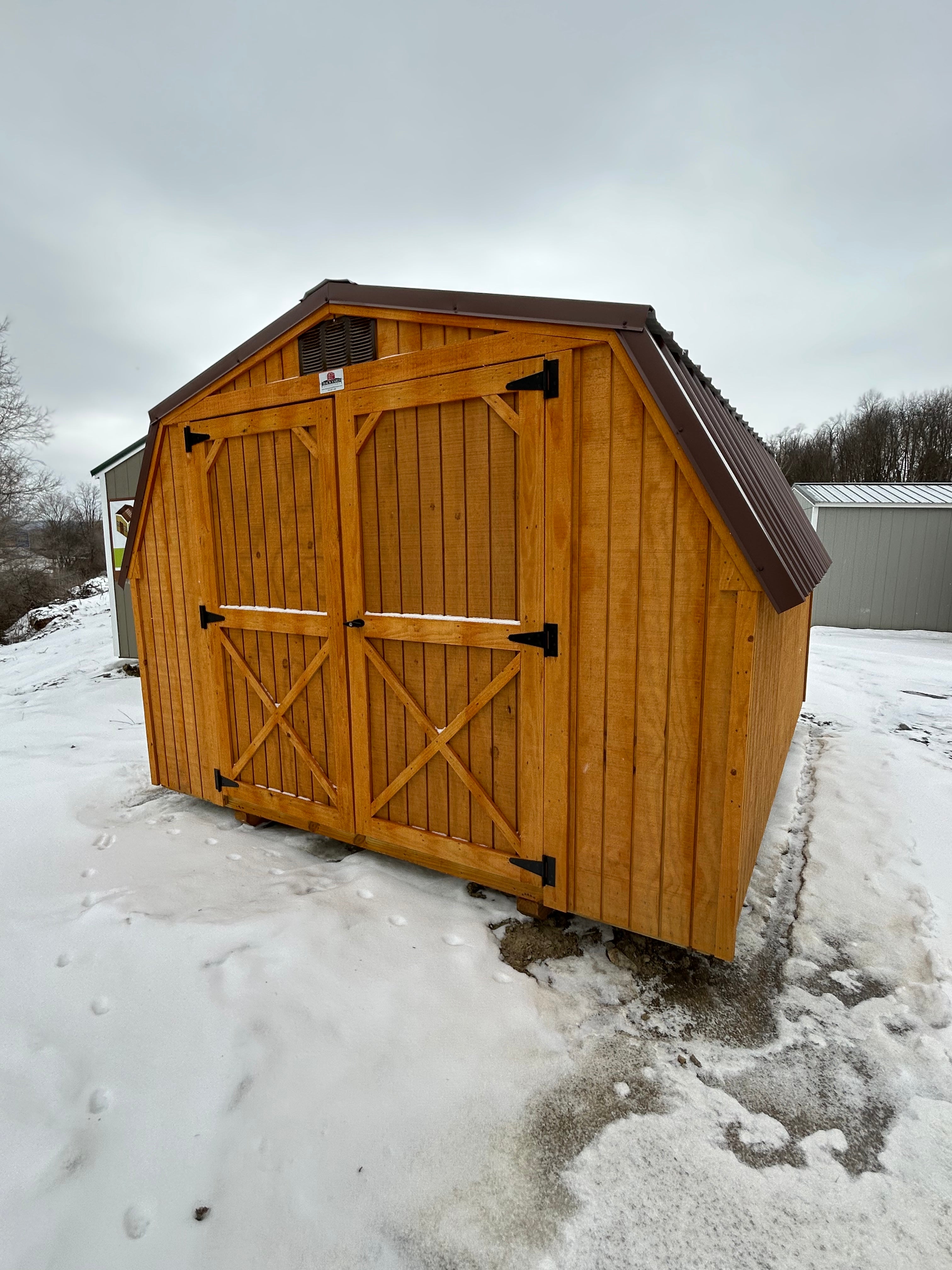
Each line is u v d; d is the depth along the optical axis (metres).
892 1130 1.75
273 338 3.15
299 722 3.46
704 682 2.22
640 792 2.40
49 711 6.89
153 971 2.34
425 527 2.81
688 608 2.21
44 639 12.80
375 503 2.96
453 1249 1.44
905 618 12.71
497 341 2.48
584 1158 1.67
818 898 3.00
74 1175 1.60
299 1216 1.51
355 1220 1.50
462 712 2.81
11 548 18.14
